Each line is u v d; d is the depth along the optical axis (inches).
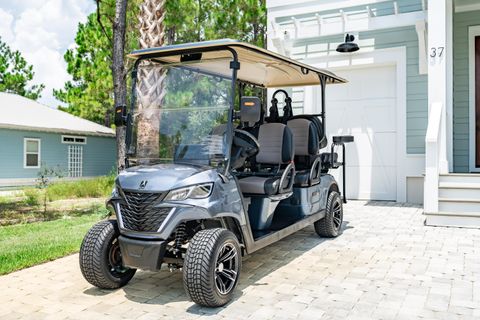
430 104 261.6
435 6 259.9
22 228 282.5
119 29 301.0
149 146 157.3
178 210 131.3
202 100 153.6
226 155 146.3
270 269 172.7
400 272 165.6
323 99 230.8
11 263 184.7
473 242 208.1
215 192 139.3
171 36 574.2
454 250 194.7
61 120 721.6
